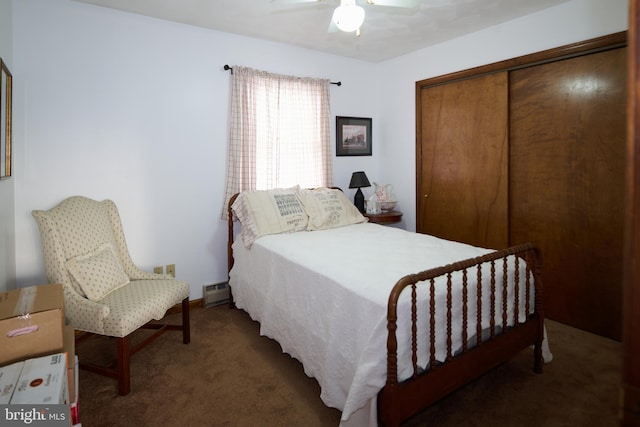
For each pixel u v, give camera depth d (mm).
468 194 3436
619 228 2531
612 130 2516
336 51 3760
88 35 2623
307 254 2295
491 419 1811
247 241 2807
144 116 2883
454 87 3465
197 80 3098
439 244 2547
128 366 2031
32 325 1436
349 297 1756
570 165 2750
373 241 2648
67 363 1464
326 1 2562
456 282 1782
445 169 3617
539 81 2881
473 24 3059
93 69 2656
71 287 2119
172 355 2438
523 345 2066
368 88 4191
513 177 3119
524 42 2902
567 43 2664
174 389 2070
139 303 2131
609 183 2559
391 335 1472
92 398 1990
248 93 3273
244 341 2637
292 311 2209
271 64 3455
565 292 2848
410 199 3980
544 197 2920
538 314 2148
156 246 3016
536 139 2936
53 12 2488
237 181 3256
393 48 3676
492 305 1883
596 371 2211
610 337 2623
